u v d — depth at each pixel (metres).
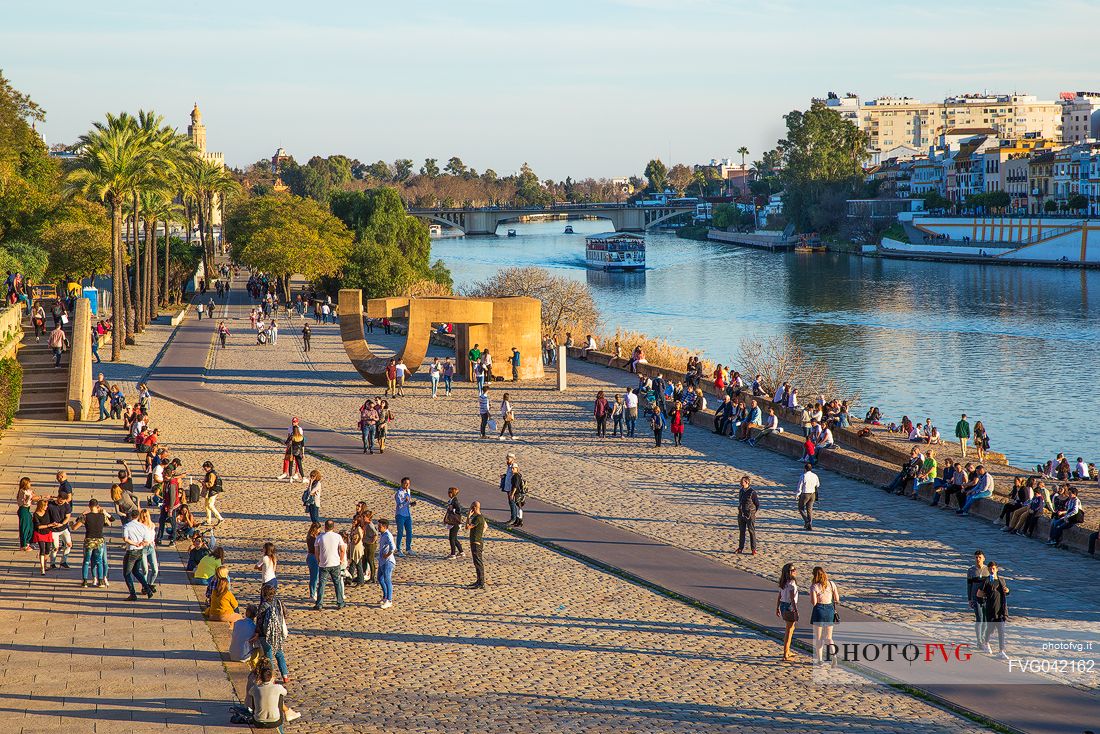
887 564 32.41
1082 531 33.78
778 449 47.97
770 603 28.83
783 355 82.00
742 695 22.92
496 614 27.84
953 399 88.94
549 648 25.53
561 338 84.00
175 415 55.00
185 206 159.00
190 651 24.56
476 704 22.28
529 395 61.06
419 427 52.56
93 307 82.75
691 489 41.19
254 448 47.69
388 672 23.97
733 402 51.25
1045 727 21.42
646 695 22.89
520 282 103.38
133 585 28.25
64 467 42.41
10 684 22.47
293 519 36.50
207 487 35.66
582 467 44.56
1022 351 110.25
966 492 38.03
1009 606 28.77
